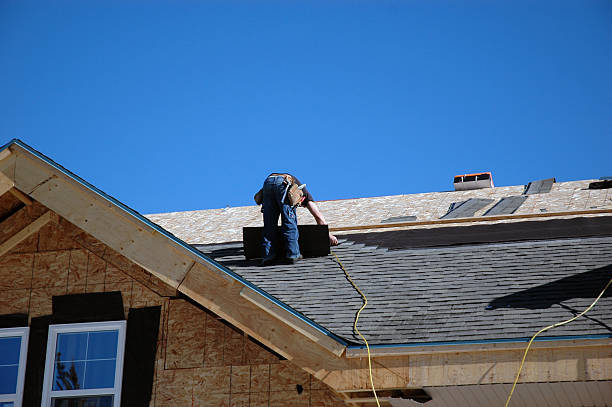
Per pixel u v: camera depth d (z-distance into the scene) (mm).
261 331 7570
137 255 8109
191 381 8461
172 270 7973
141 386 8469
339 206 15789
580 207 12852
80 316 8906
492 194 15344
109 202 8336
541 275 8523
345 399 7738
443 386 7039
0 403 8570
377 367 7207
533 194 14562
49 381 8602
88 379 8609
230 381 8414
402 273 9133
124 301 8906
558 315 7359
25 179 8578
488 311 7703
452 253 9703
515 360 6934
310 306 8352
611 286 7891
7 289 9180
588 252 9094
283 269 9672
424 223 11789
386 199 16000
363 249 10328
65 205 8445
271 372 8383
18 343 8945
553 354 6887
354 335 7492
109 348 8742
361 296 8508
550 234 10133
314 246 10125
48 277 9188
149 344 8672
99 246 9219
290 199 10047
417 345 7121
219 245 11500
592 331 6906
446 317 7695
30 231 9422
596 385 6938
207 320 8703
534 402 7332
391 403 7617
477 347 7000
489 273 8797
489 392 7242
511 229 10664
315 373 7320
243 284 7727
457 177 16750
